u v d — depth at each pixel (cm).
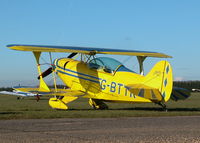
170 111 1666
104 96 1850
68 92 1919
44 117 1278
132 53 1909
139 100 1706
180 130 939
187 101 3319
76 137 802
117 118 1291
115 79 1798
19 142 724
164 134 860
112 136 820
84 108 1975
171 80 1583
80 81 1997
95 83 1895
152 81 1650
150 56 1898
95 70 1908
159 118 1300
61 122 1128
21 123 1088
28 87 2048
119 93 1777
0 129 938
